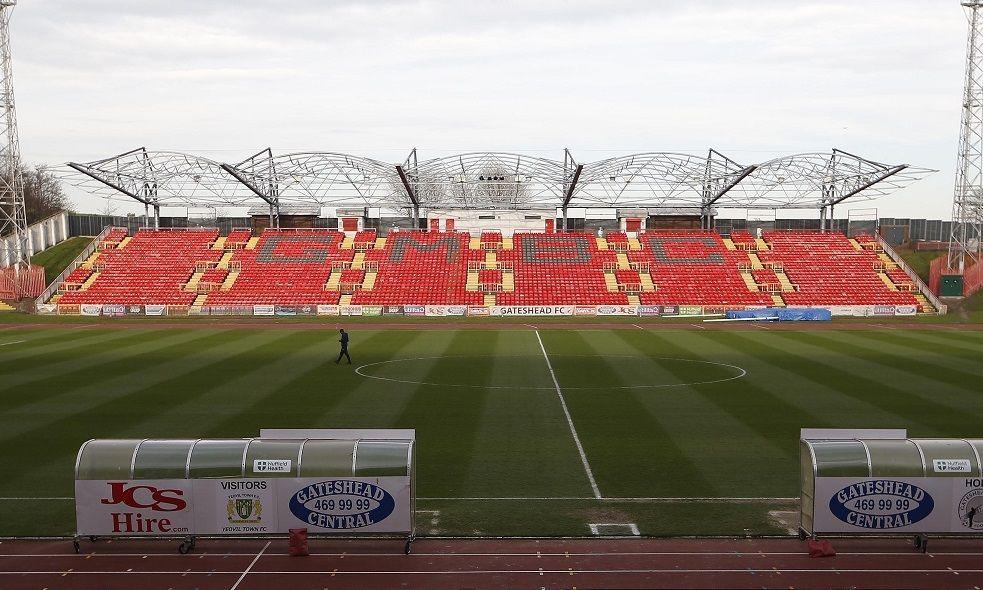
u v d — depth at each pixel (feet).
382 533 51.06
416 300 239.71
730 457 70.64
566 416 87.51
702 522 54.90
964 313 224.53
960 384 106.83
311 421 84.53
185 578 46.39
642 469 67.10
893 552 50.26
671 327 196.34
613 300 240.73
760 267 261.03
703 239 280.31
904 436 53.78
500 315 227.40
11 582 45.70
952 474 50.85
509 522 54.95
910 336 171.01
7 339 161.38
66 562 48.67
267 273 254.88
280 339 164.04
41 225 274.98
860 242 280.31
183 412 88.53
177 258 263.49
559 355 139.33
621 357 136.46
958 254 244.22
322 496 51.21
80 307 228.84
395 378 112.57
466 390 103.24
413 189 266.57
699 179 261.65
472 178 273.95
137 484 51.19
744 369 121.49
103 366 122.21
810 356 136.77
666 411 89.97
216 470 51.37
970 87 228.43
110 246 271.28
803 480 52.34
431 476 65.21
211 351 142.10
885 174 242.17
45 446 73.72
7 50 239.71
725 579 46.16
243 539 52.08
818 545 49.39
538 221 295.28
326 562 48.73
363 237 280.10
